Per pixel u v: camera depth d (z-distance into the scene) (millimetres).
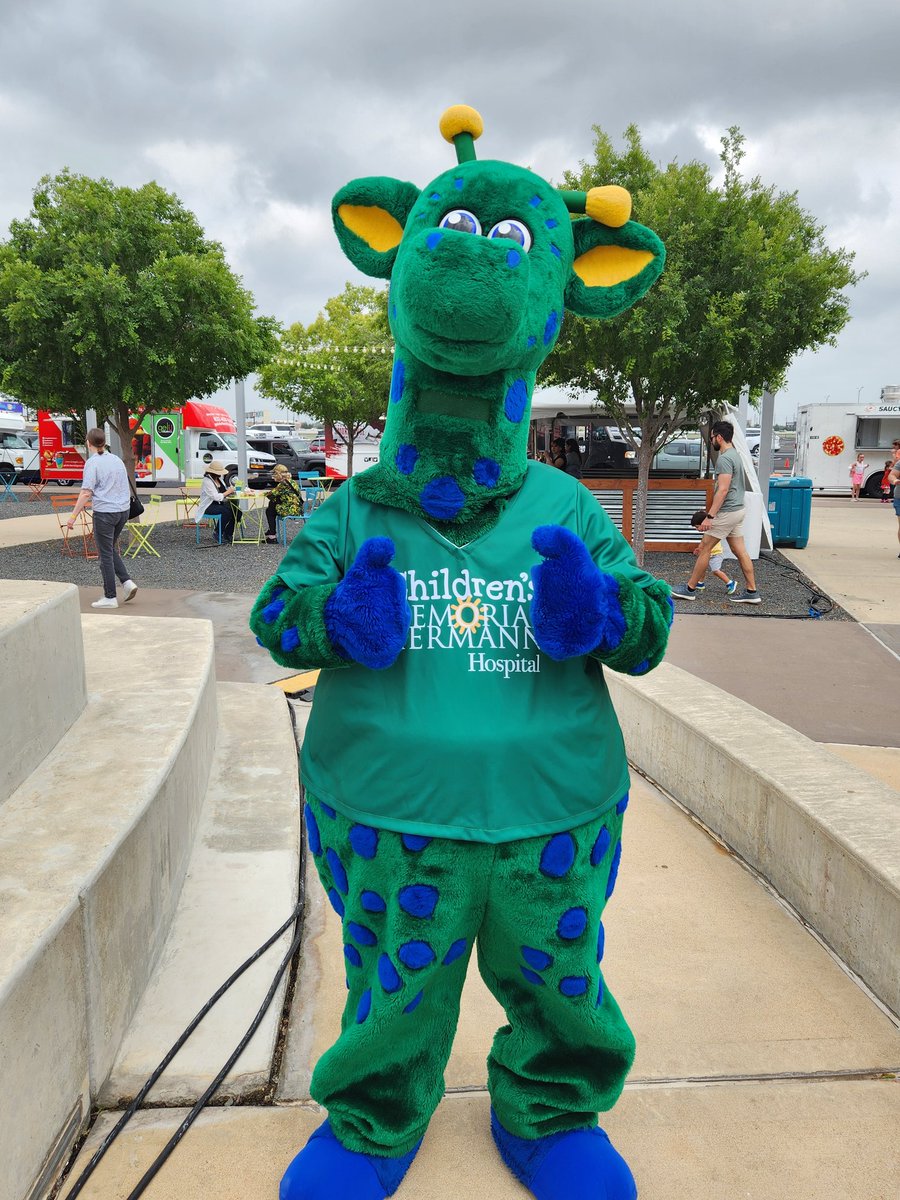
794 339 11133
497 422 1743
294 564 1793
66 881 2143
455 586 1698
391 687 1697
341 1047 1805
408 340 1662
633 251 1983
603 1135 1945
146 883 2637
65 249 14383
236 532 15570
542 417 14469
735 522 9453
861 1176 1997
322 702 1803
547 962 1750
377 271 2066
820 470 28156
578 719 1731
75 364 14570
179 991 2604
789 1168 2016
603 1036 1833
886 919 2617
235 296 15109
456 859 1657
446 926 1690
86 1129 2096
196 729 3713
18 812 2570
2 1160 1696
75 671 3451
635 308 10562
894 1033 2506
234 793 4074
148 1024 2453
